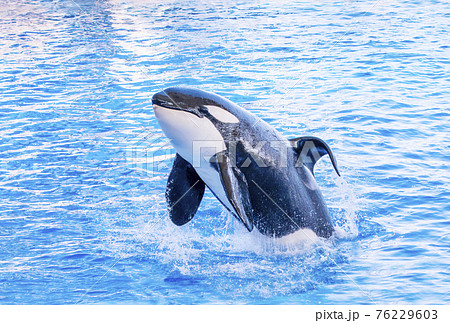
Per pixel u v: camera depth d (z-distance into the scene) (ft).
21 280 26.89
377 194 35.50
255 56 66.85
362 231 31.48
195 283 26.71
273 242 29.86
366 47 68.95
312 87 55.88
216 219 33.63
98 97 55.06
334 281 26.61
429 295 24.94
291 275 27.35
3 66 65.21
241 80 58.49
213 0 102.78
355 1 95.20
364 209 33.83
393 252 29.04
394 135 44.27
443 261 27.86
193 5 98.63
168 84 58.13
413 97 52.24
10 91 56.90
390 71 59.82
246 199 28.02
